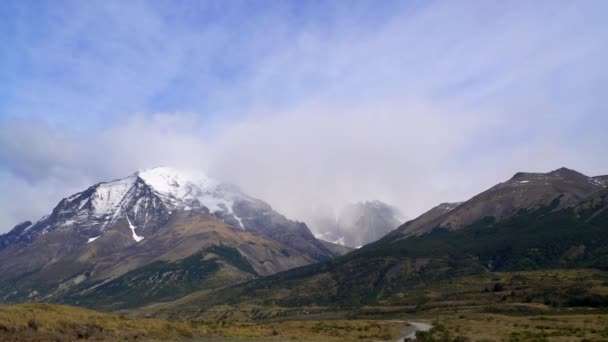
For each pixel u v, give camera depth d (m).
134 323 98.62
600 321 132.75
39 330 77.94
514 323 139.50
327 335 123.69
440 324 156.38
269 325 156.25
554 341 91.81
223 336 105.81
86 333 81.00
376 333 133.25
